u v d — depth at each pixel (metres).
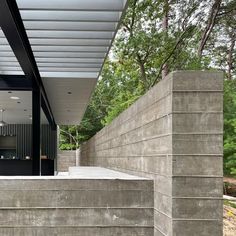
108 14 4.30
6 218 3.01
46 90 8.05
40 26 4.41
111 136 6.43
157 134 3.05
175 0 11.04
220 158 2.64
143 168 3.55
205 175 2.63
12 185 3.04
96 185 3.09
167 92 2.79
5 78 6.90
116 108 13.48
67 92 8.32
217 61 15.14
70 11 4.18
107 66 14.70
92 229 3.05
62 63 6.00
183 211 2.59
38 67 6.15
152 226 3.07
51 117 12.75
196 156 2.64
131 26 11.56
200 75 2.69
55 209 3.04
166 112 2.79
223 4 11.03
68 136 27.34
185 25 11.04
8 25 3.86
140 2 11.14
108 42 5.04
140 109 3.80
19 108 10.90
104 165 7.55
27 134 16.47
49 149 15.73
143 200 3.10
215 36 14.23
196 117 2.67
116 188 3.09
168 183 2.68
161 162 2.90
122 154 5.07
